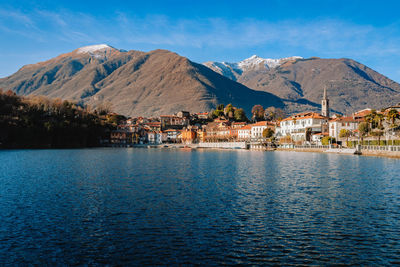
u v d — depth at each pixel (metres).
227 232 30.00
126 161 109.44
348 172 72.50
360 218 34.41
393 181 59.06
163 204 40.50
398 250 25.94
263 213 36.31
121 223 32.59
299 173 71.56
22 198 43.88
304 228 31.14
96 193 47.50
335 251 25.80
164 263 23.70
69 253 25.41
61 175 68.38
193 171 76.75
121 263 23.75
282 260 24.23
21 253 25.39
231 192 48.50
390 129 137.38
